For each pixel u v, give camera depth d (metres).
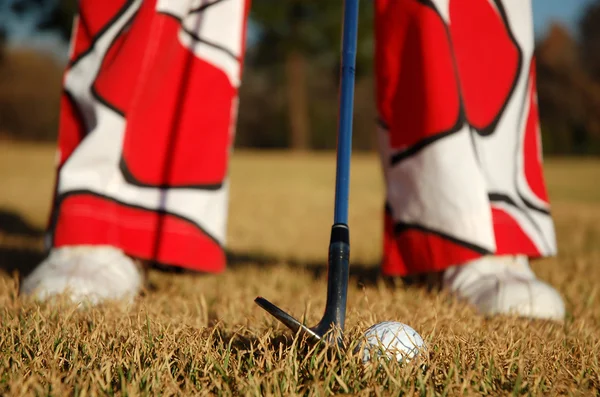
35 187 3.66
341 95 0.88
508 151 1.08
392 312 0.96
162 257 1.05
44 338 0.84
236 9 1.09
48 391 0.74
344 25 0.90
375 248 1.72
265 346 0.80
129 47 1.03
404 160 1.08
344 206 0.83
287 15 11.39
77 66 1.05
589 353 0.85
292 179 5.29
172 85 1.07
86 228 1.02
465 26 1.06
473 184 1.04
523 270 1.07
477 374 0.78
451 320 0.94
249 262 1.46
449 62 1.05
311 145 14.30
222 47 1.08
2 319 0.90
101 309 0.96
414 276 1.14
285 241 1.86
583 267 1.38
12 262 1.29
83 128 1.05
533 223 1.08
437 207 1.06
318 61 12.65
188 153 1.07
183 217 1.06
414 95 1.07
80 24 1.06
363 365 0.77
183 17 1.06
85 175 1.03
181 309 1.02
